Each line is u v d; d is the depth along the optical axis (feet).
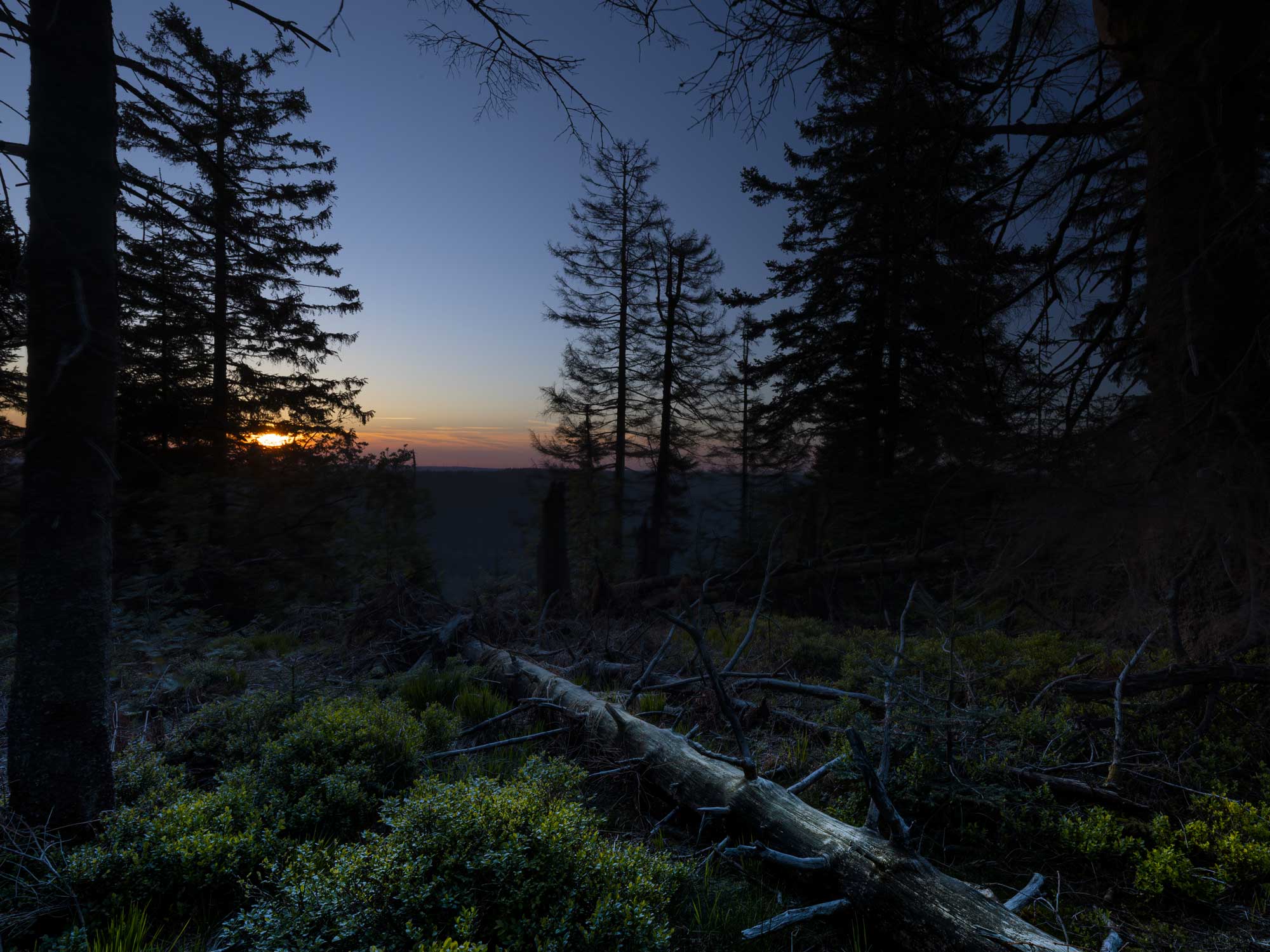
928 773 13.38
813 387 58.23
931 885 9.38
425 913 8.46
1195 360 15.25
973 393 23.77
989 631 21.77
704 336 88.38
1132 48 18.81
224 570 36.47
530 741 17.08
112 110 11.27
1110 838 11.69
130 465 37.22
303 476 40.68
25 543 10.79
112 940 8.84
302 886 8.56
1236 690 15.85
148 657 24.81
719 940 9.53
